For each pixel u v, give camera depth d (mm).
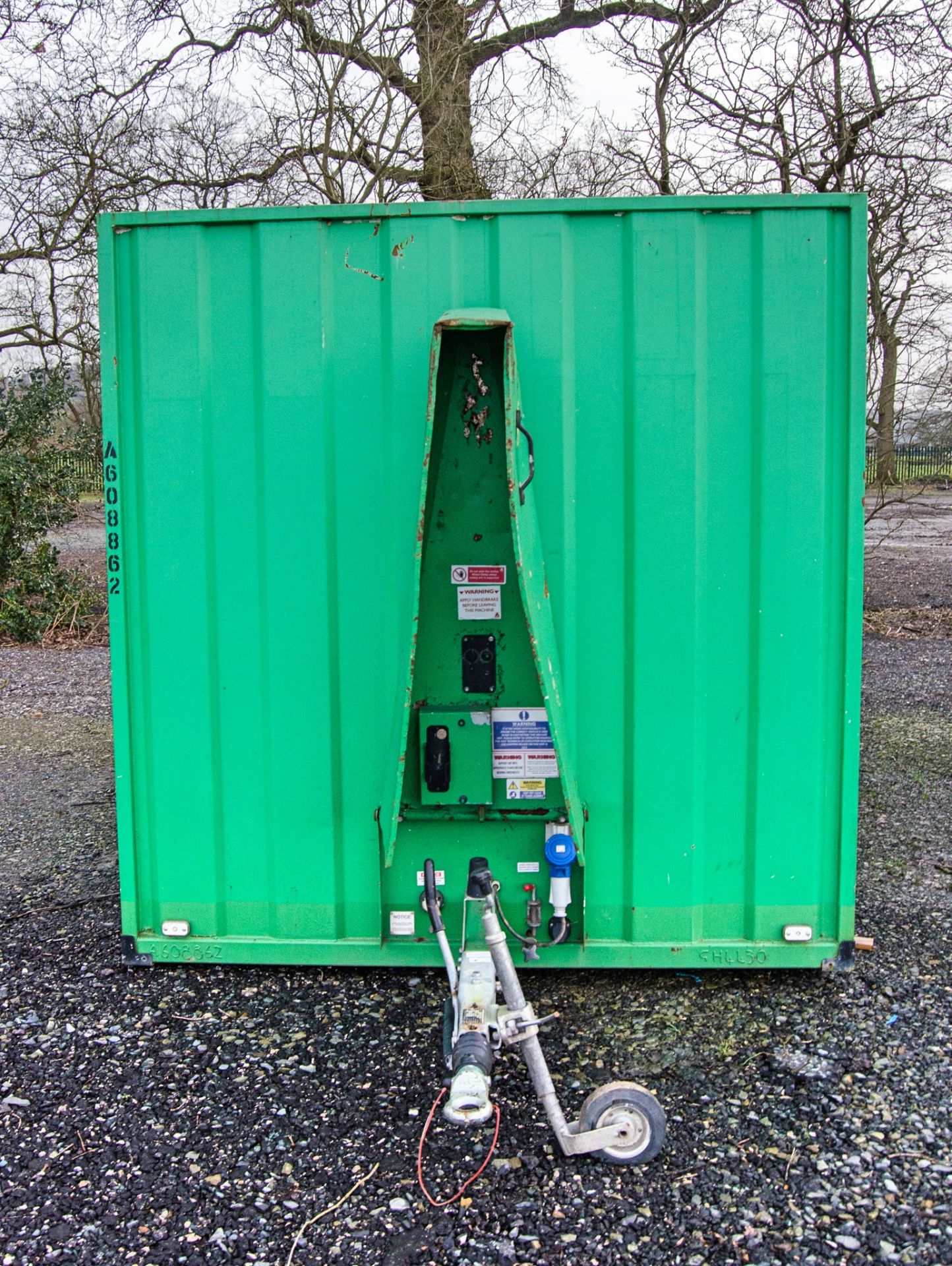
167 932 3514
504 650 3234
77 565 14156
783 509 3256
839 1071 2895
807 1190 2400
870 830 5098
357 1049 3066
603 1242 2258
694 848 3348
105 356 3350
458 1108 2164
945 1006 3268
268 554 3348
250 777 3438
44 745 7137
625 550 3277
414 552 3084
